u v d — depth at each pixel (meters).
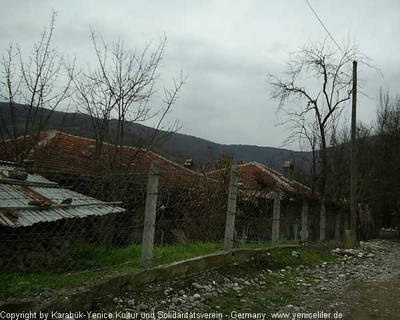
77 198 7.64
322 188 21.58
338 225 18.44
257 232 10.35
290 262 9.81
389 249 18.61
